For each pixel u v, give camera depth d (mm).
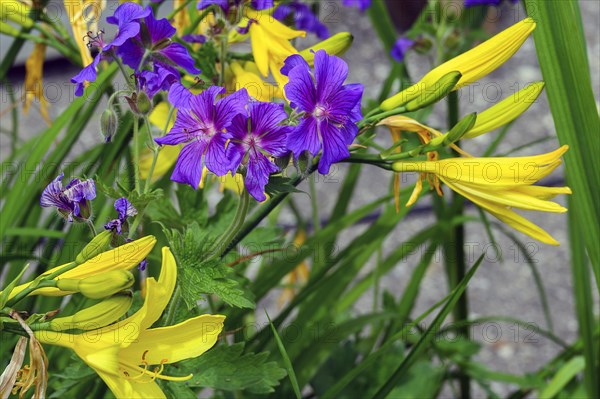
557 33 828
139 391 681
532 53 2629
